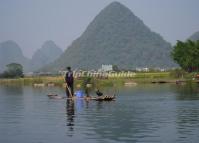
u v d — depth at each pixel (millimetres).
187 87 79938
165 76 129625
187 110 37812
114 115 34562
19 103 49438
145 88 80438
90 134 25312
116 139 23656
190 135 24438
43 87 102125
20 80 143500
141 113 35750
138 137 24109
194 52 134000
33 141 23484
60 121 31406
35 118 33656
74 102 48625
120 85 98500
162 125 28422
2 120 32625
